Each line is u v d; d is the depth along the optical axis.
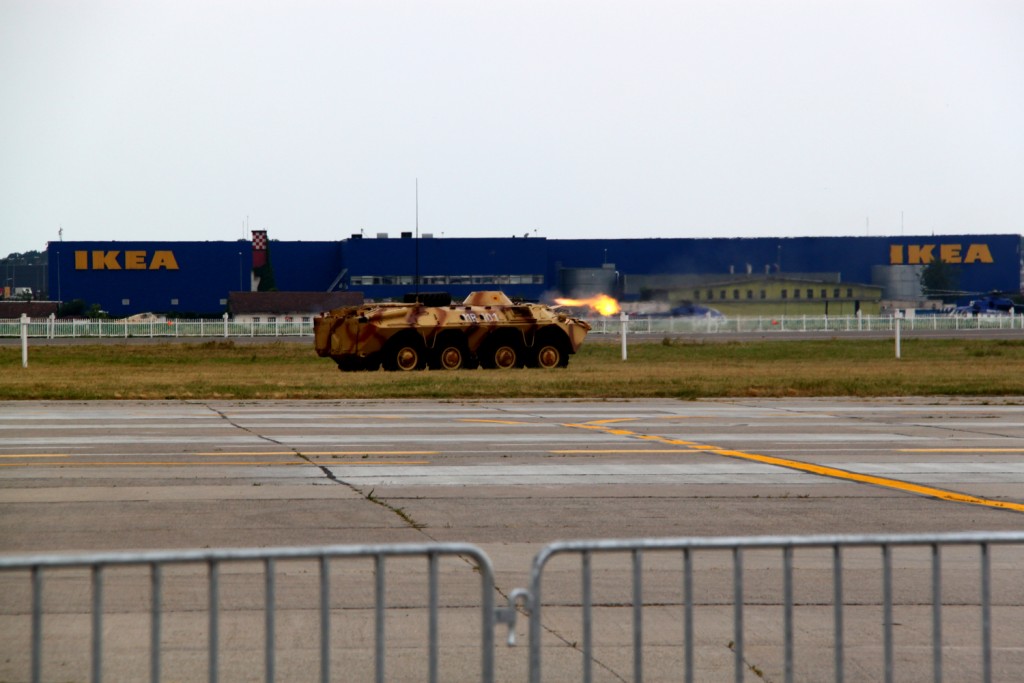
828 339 122.00
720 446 34.19
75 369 76.00
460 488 25.89
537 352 79.38
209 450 32.53
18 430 37.84
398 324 75.62
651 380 62.16
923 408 48.19
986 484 26.89
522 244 196.12
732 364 82.12
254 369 77.50
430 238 196.25
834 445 34.53
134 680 13.15
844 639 15.04
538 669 11.21
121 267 199.50
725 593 17.14
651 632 15.23
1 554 18.95
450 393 53.69
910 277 196.00
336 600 16.50
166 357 92.69
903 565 18.94
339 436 36.34
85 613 15.76
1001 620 15.87
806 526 21.73
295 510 23.00
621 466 29.67
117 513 22.55
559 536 20.72
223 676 13.27
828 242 197.00
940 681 11.73
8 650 14.16
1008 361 84.44
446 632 15.03
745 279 182.50
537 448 33.41
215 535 20.55
